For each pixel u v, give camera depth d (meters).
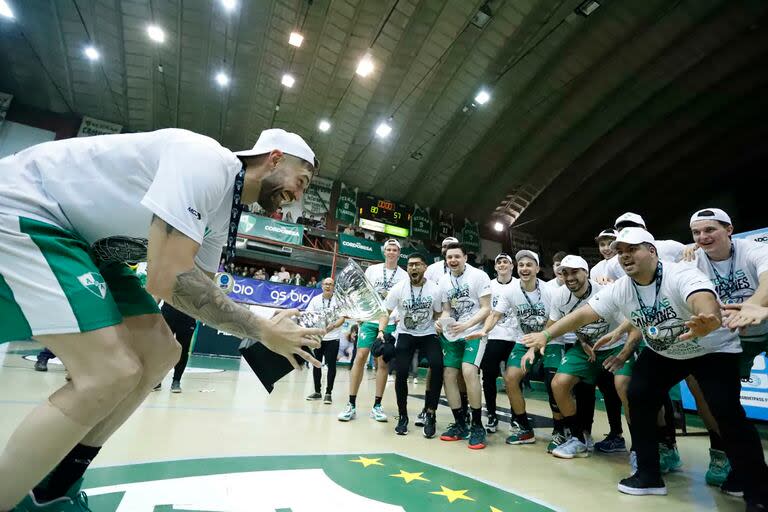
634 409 2.04
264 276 13.17
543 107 14.18
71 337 0.85
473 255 17.20
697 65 13.22
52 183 0.95
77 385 0.85
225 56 10.91
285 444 2.21
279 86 11.78
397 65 11.57
